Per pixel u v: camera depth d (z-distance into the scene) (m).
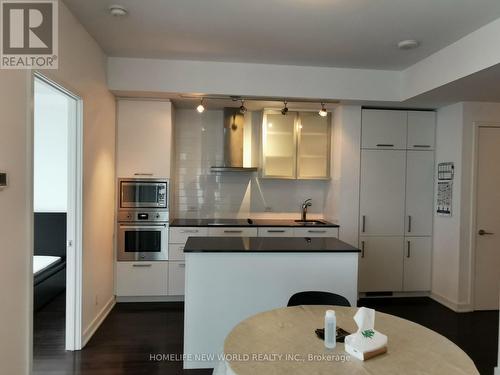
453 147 4.14
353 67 3.92
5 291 1.90
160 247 4.17
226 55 3.59
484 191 4.07
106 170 3.71
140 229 4.14
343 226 4.36
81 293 2.99
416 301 4.36
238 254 2.73
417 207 4.47
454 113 4.13
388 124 4.40
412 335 1.76
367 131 4.38
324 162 4.67
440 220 4.34
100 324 3.51
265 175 4.57
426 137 4.46
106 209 3.72
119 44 3.33
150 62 3.73
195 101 4.27
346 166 4.34
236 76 3.82
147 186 4.15
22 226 2.05
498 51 2.71
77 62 2.82
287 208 4.98
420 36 3.05
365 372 1.41
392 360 1.51
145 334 3.30
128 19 2.80
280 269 2.77
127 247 4.13
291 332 1.76
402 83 4.01
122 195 4.11
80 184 2.95
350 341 1.56
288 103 4.27
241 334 1.74
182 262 4.19
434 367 1.46
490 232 4.08
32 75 2.13
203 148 4.84
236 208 4.91
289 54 3.54
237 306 2.74
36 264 4.10
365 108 4.38
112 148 3.94
